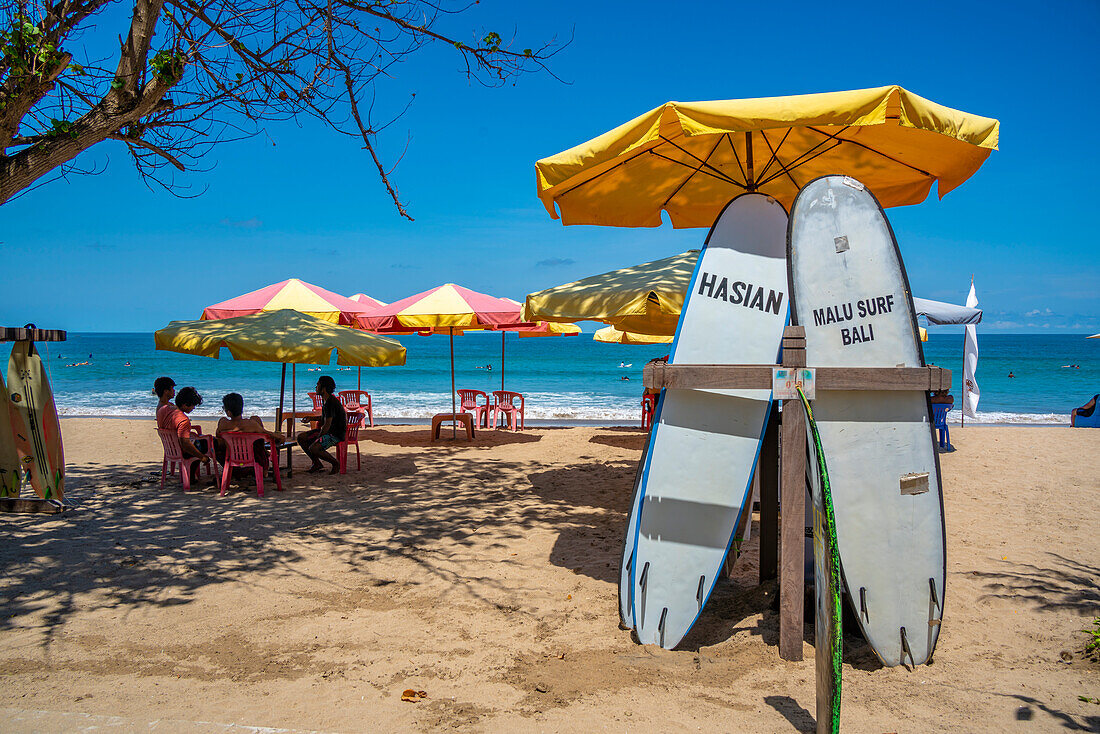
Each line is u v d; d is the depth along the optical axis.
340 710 3.18
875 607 3.73
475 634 4.12
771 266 4.22
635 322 8.64
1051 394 35.41
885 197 5.79
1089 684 3.51
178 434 8.02
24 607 4.45
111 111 5.11
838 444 3.80
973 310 12.00
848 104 3.63
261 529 6.43
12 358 6.74
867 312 3.83
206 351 8.07
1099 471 9.78
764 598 4.67
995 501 7.88
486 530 6.48
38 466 6.82
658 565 4.02
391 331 13.52
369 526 6.59
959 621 4.36
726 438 4.06
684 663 3.74
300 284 12.35
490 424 15.57
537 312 6.39
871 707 3.25
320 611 4.47
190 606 4.51
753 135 5.16
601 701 3.30
